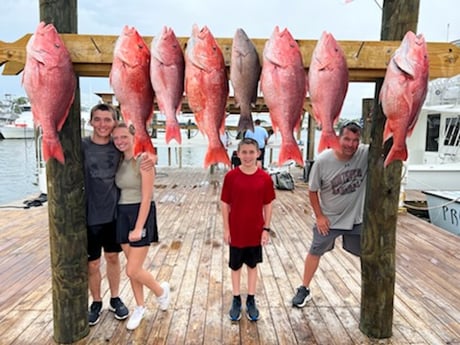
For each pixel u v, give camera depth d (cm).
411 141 836
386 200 201
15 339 209
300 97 165
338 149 167
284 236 423
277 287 282
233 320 230
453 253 376
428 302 261
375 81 197
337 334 217
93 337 210
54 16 176
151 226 214
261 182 224
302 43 176
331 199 234
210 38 159
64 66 163
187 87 160
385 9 190
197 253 361
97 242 217
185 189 744
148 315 235
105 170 204
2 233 434
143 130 168
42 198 634
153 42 161
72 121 190
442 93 825
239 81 164
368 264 211
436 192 602
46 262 340
